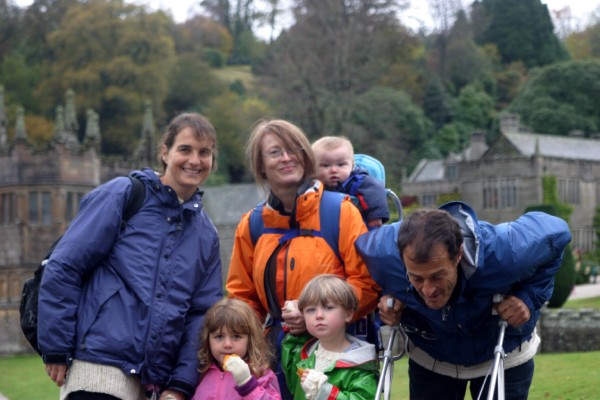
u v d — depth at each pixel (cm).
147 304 500
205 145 535
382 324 602
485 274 475
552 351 2133
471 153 6619
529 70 9050
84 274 506
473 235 472
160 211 521
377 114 5453
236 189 5453
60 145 3981
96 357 488
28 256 3947
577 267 4459
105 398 486
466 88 8125
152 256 510
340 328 511
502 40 9469
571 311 2141
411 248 448
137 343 495
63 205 3975
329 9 5650
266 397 495
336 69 5512
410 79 7544
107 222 502
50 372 493
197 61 7469
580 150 6288
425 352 552
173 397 510
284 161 533
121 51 6719
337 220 530
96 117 4166
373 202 576
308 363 519
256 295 582
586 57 9606
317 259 527
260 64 7350
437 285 455
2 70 6875
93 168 4066
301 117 5166
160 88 6756
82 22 6675
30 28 7569
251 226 568
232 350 520
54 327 485
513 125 6906
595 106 7712
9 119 6269
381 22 5838
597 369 1423
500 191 6028
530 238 480
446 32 8756
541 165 5853
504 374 536
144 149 4375
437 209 473
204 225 546
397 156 6000
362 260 525
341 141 612
